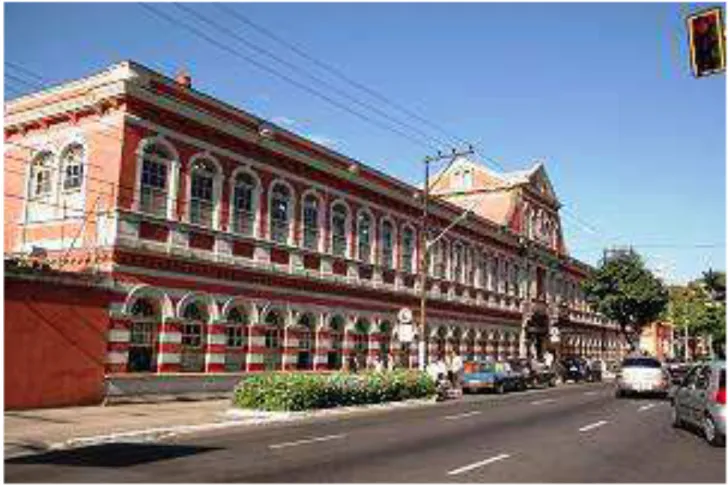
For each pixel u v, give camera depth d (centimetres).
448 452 1483
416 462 1347
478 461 1366
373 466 1295
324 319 3409
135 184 2530
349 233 3631
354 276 3644
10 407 2089
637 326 6581
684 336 10162
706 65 1287
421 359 3378
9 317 2097
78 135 2611
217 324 2809
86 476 1176
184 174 2716
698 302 9781
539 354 6112
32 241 2672
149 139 2583
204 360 2780
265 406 2286
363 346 3741
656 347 10031
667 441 1709
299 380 2372
